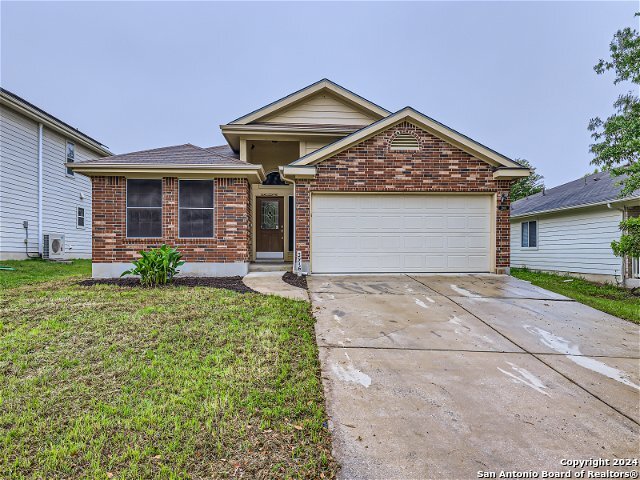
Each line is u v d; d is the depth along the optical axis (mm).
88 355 4156
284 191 12609
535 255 15633
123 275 8758
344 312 6152
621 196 10969
